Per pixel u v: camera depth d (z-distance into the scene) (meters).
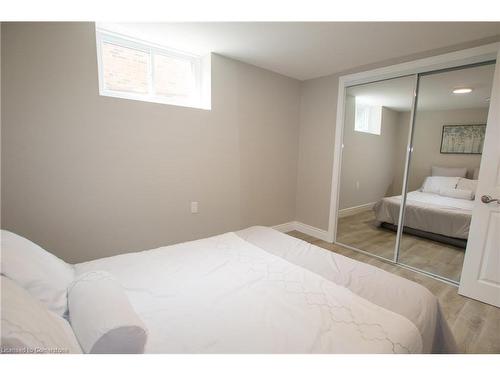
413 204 2.91
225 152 2.89
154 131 2.36
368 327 0.90
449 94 2.46
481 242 2.04
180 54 2.61
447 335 1.21
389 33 2.10
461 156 2.53
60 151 1.92
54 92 1.85
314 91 3.44
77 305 0.86
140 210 2.36
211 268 1.35
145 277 1.24
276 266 1.37
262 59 2.80
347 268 1.36
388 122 2.93
